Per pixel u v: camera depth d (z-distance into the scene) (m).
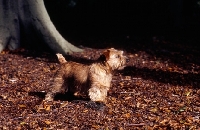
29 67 11.17
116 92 8.66
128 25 21.67
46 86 9.07
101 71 7.28
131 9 22.42
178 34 19.92
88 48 14.75
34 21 13.38
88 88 7.37
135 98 8.10
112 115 6.88
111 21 21.98
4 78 9.83
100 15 21.97
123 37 18.19
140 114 6.96
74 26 21.05
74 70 7.59
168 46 16.31
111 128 6.27
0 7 13.58
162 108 7.30
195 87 9.45
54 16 21.16
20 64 11.56
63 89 7.71
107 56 7.23
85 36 18.34
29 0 13.32
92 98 7.25
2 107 7.32
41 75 10.23
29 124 6.41
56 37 13.35
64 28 20.55
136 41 17.11
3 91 8.52
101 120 6.61
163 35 19.41
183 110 7.25
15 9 13.58
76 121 6.55
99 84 7.27
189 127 6.31
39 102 7.62
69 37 17.91
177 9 21.97
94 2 21.73
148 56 13.88
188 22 24.27
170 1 22.19
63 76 7.69
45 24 13.29
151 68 11.91
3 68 11.00
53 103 7.45
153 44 16.53
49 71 10.72
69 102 7.51
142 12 22.64
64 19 21.39
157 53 14.55
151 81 10.01
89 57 13.14
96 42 16.59
